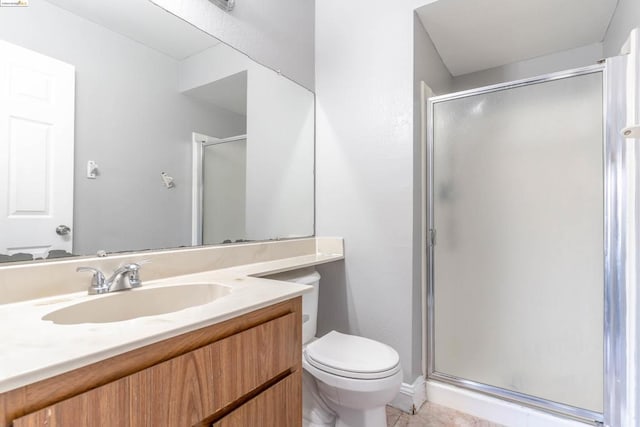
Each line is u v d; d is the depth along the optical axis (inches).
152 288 41.7
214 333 30.0
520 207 63.1
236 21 61.3
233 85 60.8
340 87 77.0
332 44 78.9
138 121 46.6
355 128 74.4
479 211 67.1
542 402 59.6
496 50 87.0
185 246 52.3
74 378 21.3
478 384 65.9
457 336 68.9
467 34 78.7
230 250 58.3
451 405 66.9
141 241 46.7
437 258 71.3
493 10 69.0
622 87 53.7
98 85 42.4
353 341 59.3
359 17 74.6
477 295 67.1
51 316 30.8
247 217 63.4
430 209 72.0
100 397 22.1
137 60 46.6
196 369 27.9
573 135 58.2
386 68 70.3
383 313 69.9
